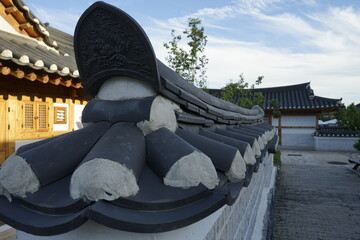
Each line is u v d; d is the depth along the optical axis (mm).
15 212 1026
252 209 3910
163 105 1459
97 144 1157
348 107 23125
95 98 1608
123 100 1444
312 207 6949
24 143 3986
